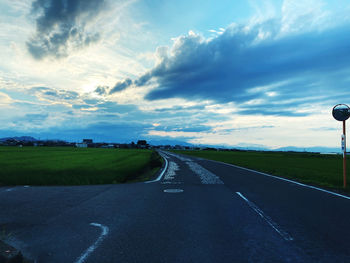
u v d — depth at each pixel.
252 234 4.55
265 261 3.45
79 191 9.54
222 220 5.45
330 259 3.51
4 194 8.94
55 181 13.08
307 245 4.02
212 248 3.90
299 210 6.34
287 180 12.60
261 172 16.97
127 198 8.06
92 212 6.26
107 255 3.68
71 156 41.47
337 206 6.79
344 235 4.49
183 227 4.97
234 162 29.33
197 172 16.94
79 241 4.27
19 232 4.79
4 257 3.29
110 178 14.36
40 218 5.77
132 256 3.63
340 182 12.51
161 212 6.19
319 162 32.09
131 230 4.82
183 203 7.23
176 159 35.69
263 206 6.80
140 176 16.20
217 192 9.10
